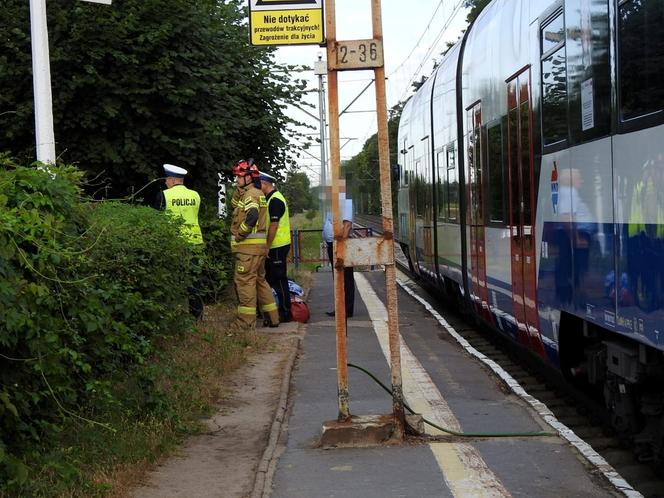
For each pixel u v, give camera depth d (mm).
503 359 11961
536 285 8156
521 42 8820
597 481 5668
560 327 7484
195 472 6191
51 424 5566
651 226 5250
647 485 6191
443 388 8742
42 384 5535
